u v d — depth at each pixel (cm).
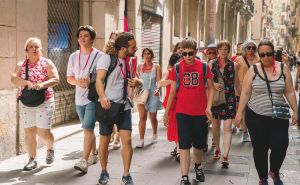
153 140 877
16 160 714
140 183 606
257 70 534
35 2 801
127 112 567
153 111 852
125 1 1331
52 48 983
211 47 786
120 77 562
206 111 573
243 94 545
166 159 744
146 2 1448
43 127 654
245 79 541
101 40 1101
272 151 533
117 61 561
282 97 533
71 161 714
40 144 799
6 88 715
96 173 648
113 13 1155
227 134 700
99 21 1097
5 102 708
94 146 699
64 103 1034
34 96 632
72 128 970
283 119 530
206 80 578
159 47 1672
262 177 552
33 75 641
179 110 573
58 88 1016
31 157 670
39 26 818
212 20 2506
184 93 571
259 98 533
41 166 682
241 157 769
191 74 569
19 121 745
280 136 528
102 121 562
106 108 549
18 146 747
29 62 648
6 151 717
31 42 641
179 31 1925
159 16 1645
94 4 1095
